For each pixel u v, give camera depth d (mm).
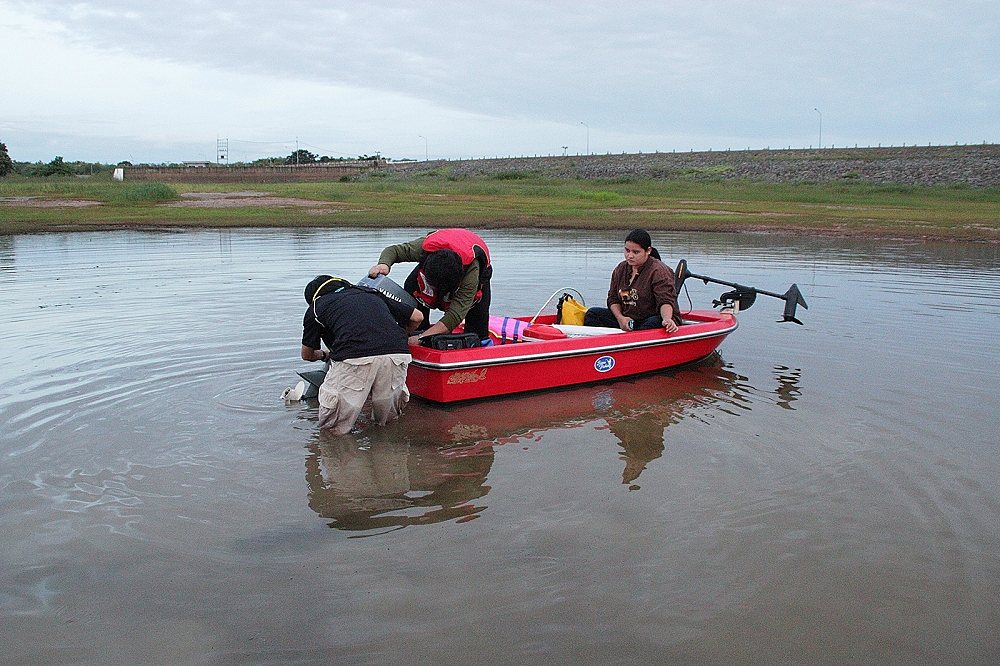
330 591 3148
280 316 8203
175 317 8125
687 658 2750
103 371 6133
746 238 18359
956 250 15633
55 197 29922
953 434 4938
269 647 2801
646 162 71438
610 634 2877
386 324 5141
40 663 2715
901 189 39344
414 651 2775
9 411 5203
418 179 59969
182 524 3721
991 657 2779
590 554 3449
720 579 3252
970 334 7777
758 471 4375
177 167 69625
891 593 3158
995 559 3420
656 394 5945
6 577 3240
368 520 3785
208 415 5238
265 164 80750
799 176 52688
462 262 5648
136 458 4508
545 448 4781
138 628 2908
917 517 3803
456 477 4320
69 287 10062
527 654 2760
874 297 9906
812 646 2828
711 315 7383
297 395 5516
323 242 16406
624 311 6930
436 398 5641
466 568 3324
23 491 4035
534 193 39219
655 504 3953
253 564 3355
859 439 4863
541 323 7543
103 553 3438
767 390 5984
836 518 3789
